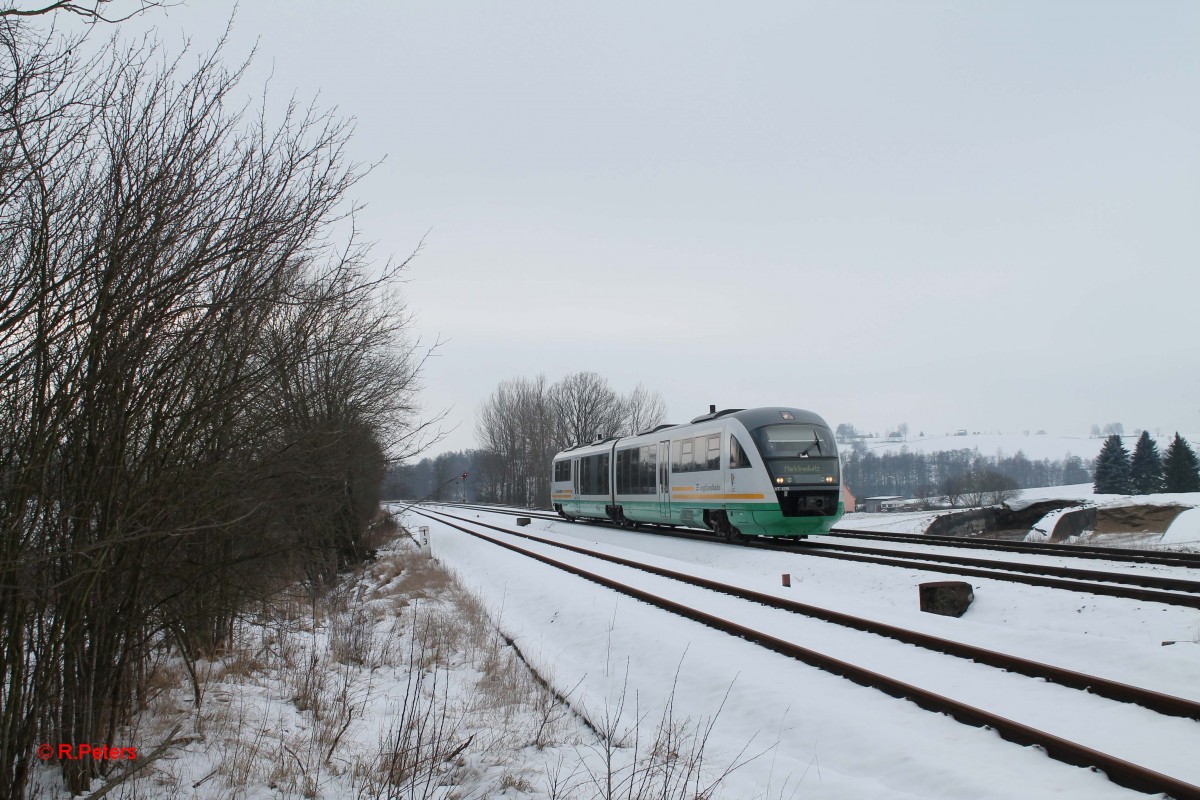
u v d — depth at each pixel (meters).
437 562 23.36
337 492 9.34
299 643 10.94
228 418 6.54
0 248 4.62
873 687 7.99
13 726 4.80
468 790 6.06
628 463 30.38
